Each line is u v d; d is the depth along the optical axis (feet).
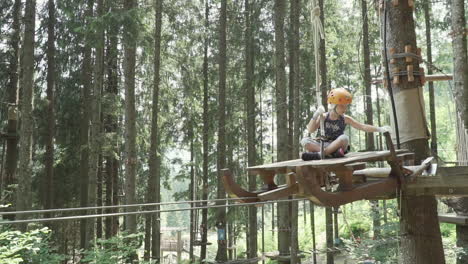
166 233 116.78
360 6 61.05
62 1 42.98
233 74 66.49
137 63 61.26
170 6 59.16
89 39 37.86
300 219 91.76
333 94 12.54
